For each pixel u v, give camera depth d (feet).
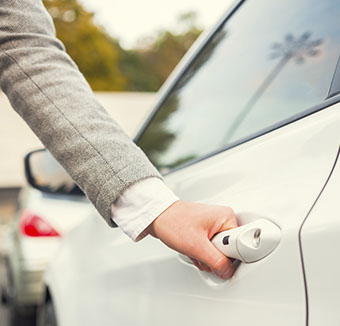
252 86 4.63
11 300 12.39
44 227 11.87
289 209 2.83
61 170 12.80
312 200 2.73
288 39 4.33
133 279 4.34
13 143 43.93
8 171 42.86
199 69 5.66
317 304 2.53
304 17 4.22
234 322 2.99
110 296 4.76
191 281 3.50
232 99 4.86
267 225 2.89
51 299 7.18
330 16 3.88
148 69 110.93
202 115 5.28
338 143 2.79
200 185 3.78
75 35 103.65
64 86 3.28
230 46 5.24
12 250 12.63
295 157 3.02
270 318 2.75
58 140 3.20
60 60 3.41
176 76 6.07
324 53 3.75
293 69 4.08
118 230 5.05
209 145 4.93
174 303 3.64
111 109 39.68
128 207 3.09
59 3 103.04
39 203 12.38
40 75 3.31
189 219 3.04
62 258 6.57
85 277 5.51
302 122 3.19
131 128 38.99
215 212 3.11
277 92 4.18
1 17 3.39
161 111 6.10
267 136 3.45
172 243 3.05
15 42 3.37
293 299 2.65
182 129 5.57
